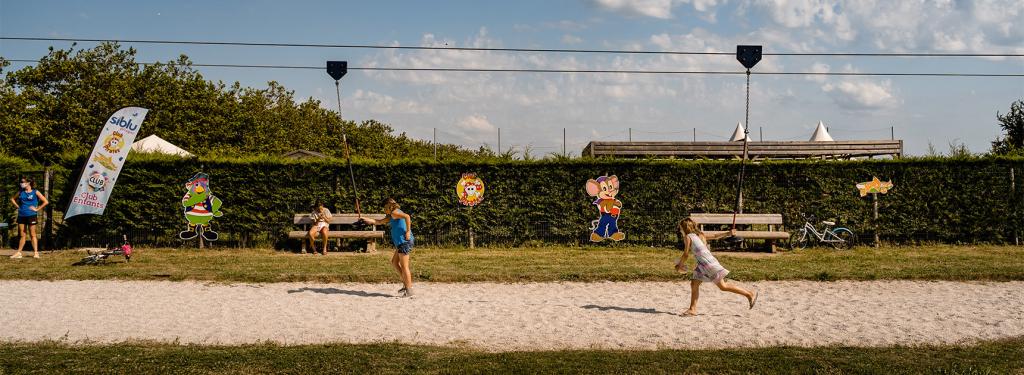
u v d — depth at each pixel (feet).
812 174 57.93
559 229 57.88
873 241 58.29
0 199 54.75
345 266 45.47
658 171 57.72
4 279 40.86
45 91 124.98
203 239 56.24
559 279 41.98
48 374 21.35
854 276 41.83
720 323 30.09
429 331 28.43
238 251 54.49
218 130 136.67
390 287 39.68
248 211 56.54
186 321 30.25
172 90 134.21
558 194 57.88
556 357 23.70
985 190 58.13
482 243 57.82
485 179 57.82
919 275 41.98
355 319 30.89
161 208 56.18
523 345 26.00
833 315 31.68
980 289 38.75
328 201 56.85
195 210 56.29
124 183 56.08
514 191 57.93
